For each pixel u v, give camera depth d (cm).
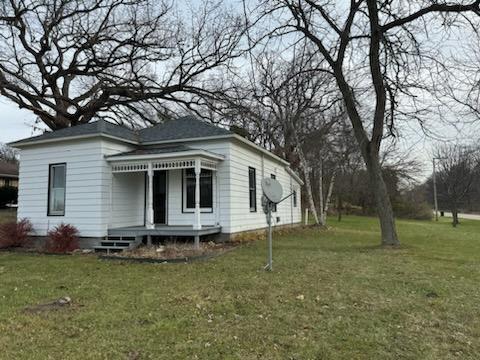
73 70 2194
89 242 1208
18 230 1252
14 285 670
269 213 799
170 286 645
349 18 1192
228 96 2227
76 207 1241
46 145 1303
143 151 1295
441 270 796
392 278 709
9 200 3098
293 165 2647
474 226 2902
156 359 365
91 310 514
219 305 532
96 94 2331
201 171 1332
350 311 513
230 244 1227
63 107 2236
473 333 443
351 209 4419
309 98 2228
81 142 1248
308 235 1705
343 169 3073
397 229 2270
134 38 2133
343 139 2475
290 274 738
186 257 912
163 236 1226
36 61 2120
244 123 2411
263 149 1595
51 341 406
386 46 1168
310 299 566
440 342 416
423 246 1270
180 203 1349
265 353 380
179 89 2238
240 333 432
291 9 1184
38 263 919
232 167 1307
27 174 1335
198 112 2347
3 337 416
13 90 1958
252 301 554
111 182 1245
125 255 984
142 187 1395
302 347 396
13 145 1334
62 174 1284
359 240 1457
